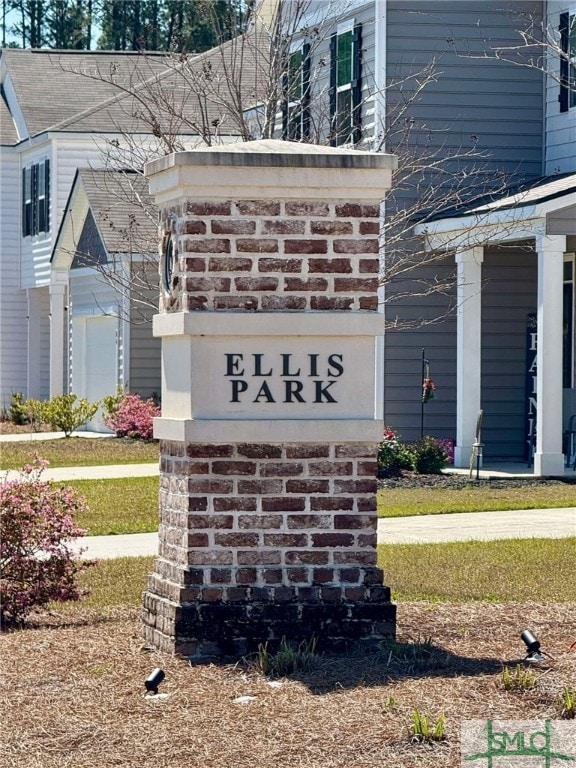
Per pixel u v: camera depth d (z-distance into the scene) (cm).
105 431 2912
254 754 631
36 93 3603
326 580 822
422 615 932
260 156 819
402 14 2092
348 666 779
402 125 2025
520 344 2216
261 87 1881
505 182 2114
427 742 638
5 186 3681
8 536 969
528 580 1116
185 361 829
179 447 831
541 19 2138
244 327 816
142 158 1805
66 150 3384
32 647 848
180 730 668
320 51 2145
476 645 834
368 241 835
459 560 1222
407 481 1900
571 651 809
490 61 2131
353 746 635
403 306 2123
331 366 829
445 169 2116
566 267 2217
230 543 818
